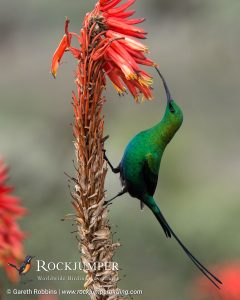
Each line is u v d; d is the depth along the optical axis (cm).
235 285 1013
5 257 571
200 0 2098
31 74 2212
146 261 1421
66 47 610
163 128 750
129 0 604
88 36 602
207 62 2178
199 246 1481
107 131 1691
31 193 1308
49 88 2008
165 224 753
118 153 1487
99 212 630
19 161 1350
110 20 602
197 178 1684
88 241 634
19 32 2519
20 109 1733
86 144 627
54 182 1344
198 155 1817
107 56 608
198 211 1523
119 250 1413
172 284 1413
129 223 1429
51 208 1305
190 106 2200
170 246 1448
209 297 1028
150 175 753
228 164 1928
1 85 2070
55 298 729
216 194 1560
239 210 1506
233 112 2166
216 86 2202
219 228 1486
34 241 1236
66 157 1437
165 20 2420
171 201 1578
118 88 614
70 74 2088
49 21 2473
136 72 594
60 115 1720
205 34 2098
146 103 1908
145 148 750
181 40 2334
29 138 1438
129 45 596
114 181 1384
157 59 2309
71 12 2352
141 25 2447
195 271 1442
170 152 1694
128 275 1402
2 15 2522
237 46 2084
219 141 2069
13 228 576
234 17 1995
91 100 621
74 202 632
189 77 2234
